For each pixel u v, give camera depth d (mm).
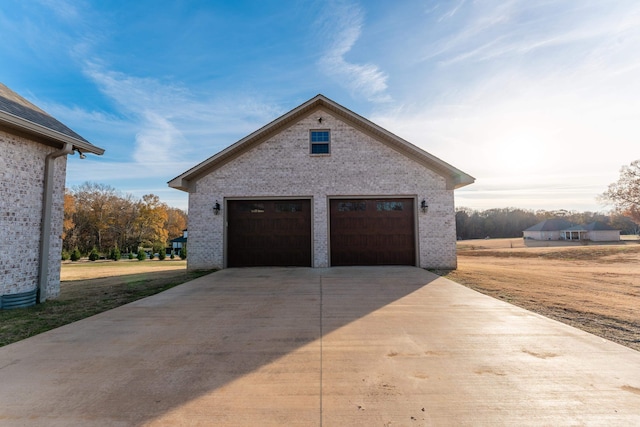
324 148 11586
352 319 5078
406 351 3723
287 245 11391
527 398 2670
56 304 6500
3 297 6090
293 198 11438
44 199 7105
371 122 11273
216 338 4238
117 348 3893
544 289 7531
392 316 5234
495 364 3346
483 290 7395
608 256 19125
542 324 4738
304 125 11602
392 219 11445
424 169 11414
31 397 2725
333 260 11352
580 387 2852
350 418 2383
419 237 11266
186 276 9992
